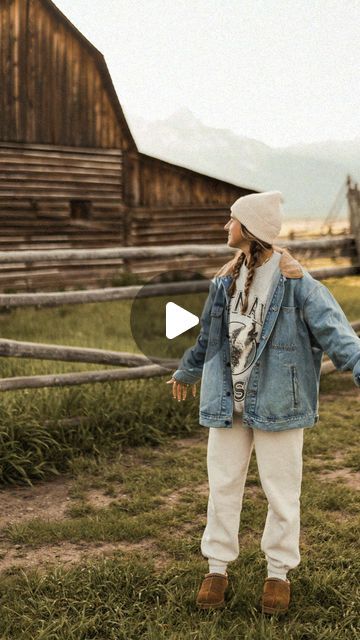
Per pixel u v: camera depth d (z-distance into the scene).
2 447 4.66
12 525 3.90
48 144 16.66
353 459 4.95
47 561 3.52
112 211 17.84
